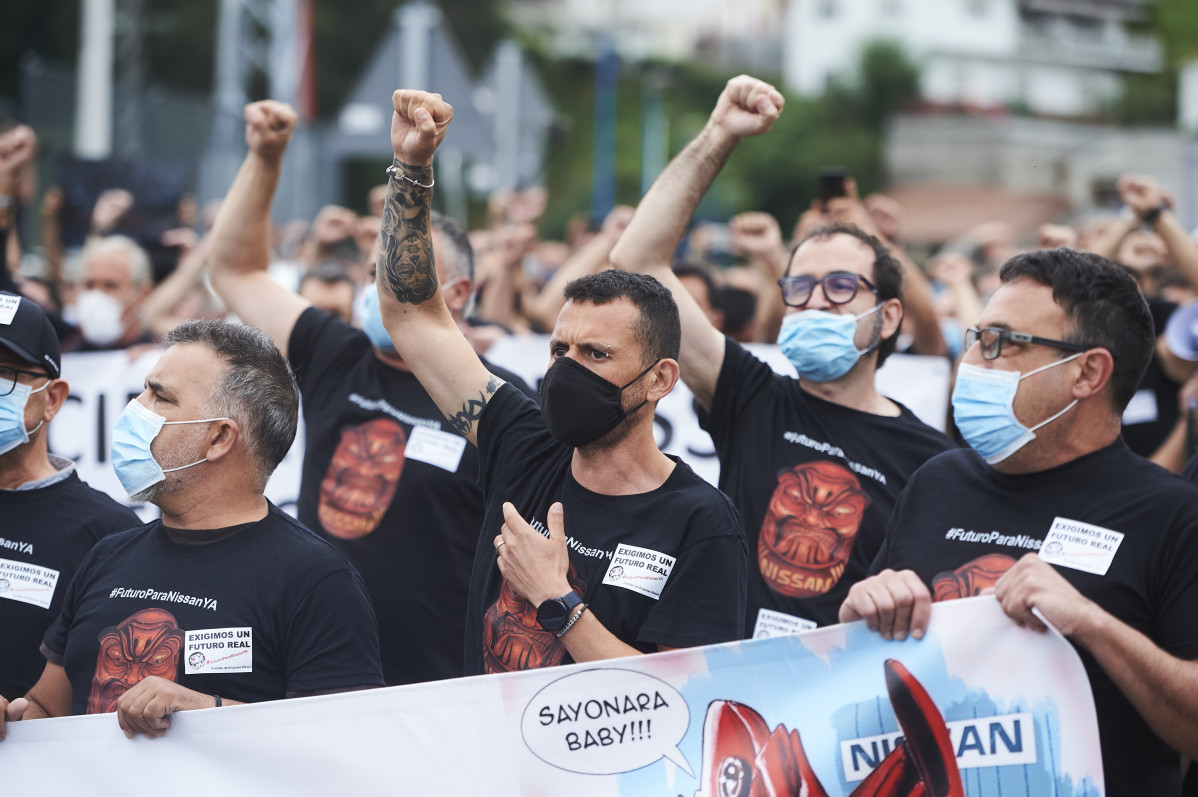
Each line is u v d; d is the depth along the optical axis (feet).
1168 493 7.83
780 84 211.20
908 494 8.95
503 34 186.80
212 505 8.87
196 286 23.85
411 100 9.21
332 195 50.14
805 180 183.01
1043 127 165.89
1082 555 7.85
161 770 8.24
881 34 236.22
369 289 12.64
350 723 8.17
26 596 9.87
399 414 12.76
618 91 231.09
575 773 8.05
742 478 11.66
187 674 8.39
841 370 11.66
